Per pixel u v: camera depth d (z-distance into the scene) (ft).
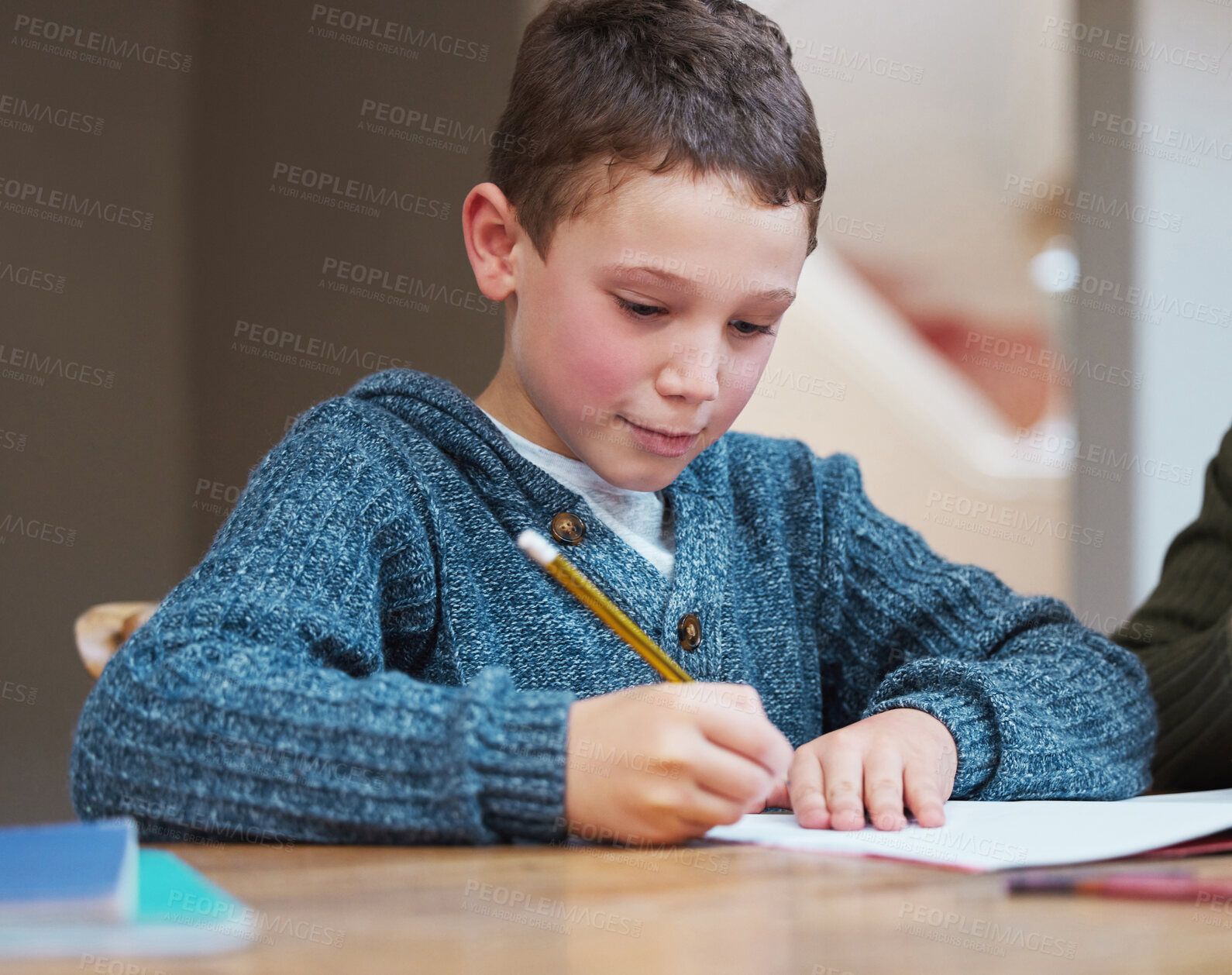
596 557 3.25
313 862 1.81
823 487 3.91
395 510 3.01
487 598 3.18
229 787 2.05
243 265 9.81
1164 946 1.28
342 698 2.07
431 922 1.38
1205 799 2.68
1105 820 2.19
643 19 2.99
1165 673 3.79
